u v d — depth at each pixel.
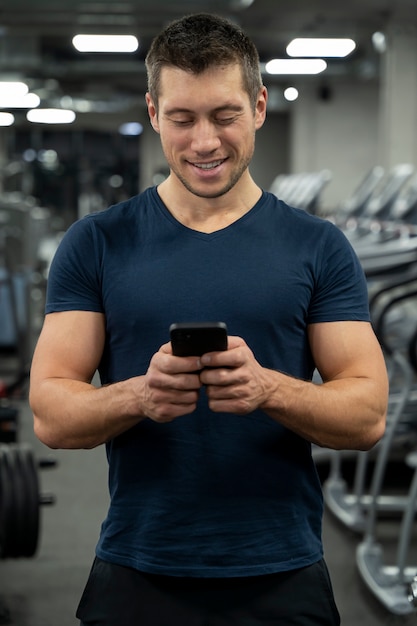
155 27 16.75
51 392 1.71
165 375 1.55
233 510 1.71
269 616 1.71
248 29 17.02
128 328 1.74
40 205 28.91
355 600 3.77
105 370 1.81
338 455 4.94
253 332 1.72
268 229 1.77
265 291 1.72
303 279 1.74
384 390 1.75
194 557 1.70
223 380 1.55
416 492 3.73
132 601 1.72
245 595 1.71
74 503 5.07
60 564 4.18
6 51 20.16
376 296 3.99
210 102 1.63
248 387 1.58
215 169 1.67
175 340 1.53
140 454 1.73
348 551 4.31
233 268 1.73
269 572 1.70
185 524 1.71
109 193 22.19
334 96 24.14
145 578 1.72
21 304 6.00
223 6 14.54
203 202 1.75
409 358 3.63
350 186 24.22
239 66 1.64
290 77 23.62
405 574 3.89
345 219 11.09
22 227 5.91
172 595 1.71
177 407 1.58
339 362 1.76
